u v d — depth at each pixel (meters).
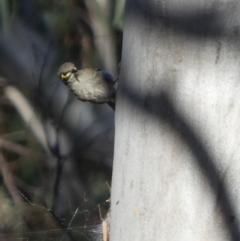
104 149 10.84
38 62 10.16
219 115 4.16
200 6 4.09
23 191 10.77
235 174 4.21
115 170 4.69
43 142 10.84
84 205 10.59
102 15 10.28
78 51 10.38
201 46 4.12
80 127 10.70
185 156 4.23
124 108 4.54
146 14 4.29
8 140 10.81
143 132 4.38
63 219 10.02
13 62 10.08
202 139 4.19
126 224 4.58
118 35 10.35
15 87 10.48
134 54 4.43
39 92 10.34
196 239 4.30
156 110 4.30
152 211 4.40
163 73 4.25
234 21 4.07
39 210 9.90
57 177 10.77
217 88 4.14
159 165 4.32
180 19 4.15
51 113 10.61
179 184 4.27
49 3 10.16
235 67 4.11
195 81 4.16
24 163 10.83
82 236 9.09
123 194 4.59
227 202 4.24
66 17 10.24
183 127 4.21
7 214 9.88
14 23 9.88
